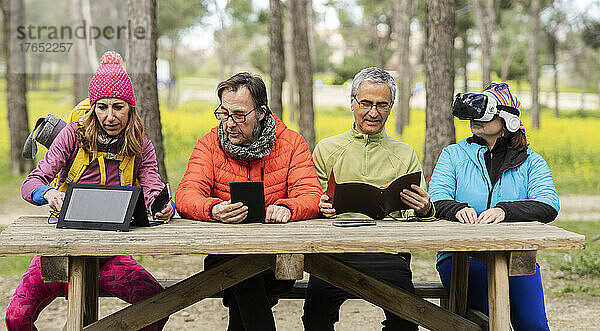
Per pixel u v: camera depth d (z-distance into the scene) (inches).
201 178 137.3
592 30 1043.3
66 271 107.8
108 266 136.4
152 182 137.6
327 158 154.8
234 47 1947.6
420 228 125.0
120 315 122.3
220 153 139.9
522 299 137.9
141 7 243.3
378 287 128.1
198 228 121.6
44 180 129.6
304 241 109.8
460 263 147.9
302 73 528.4
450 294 152.6
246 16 1765.5
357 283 127.6
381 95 148.8
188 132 872.3
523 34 1668.3
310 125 528.1
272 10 468.8
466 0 1325.0
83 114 136.9
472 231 121.4
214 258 133.6
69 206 121.3
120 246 106.1
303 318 141.6
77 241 106.7
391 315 138.4
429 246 112.8
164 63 1749.5
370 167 153.7
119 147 134.0
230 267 124.1
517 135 145.1
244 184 127.1
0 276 260.7
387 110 150.7
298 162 141.0
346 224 127.0
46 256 107.2
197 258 297.4
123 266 136.3
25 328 129.2
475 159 147.0
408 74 1040.8
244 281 132.0
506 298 120.6
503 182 145.1
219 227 123.2
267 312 132.3
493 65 1708.9
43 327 200.4
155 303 123.5
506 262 121.0
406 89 1039.0
